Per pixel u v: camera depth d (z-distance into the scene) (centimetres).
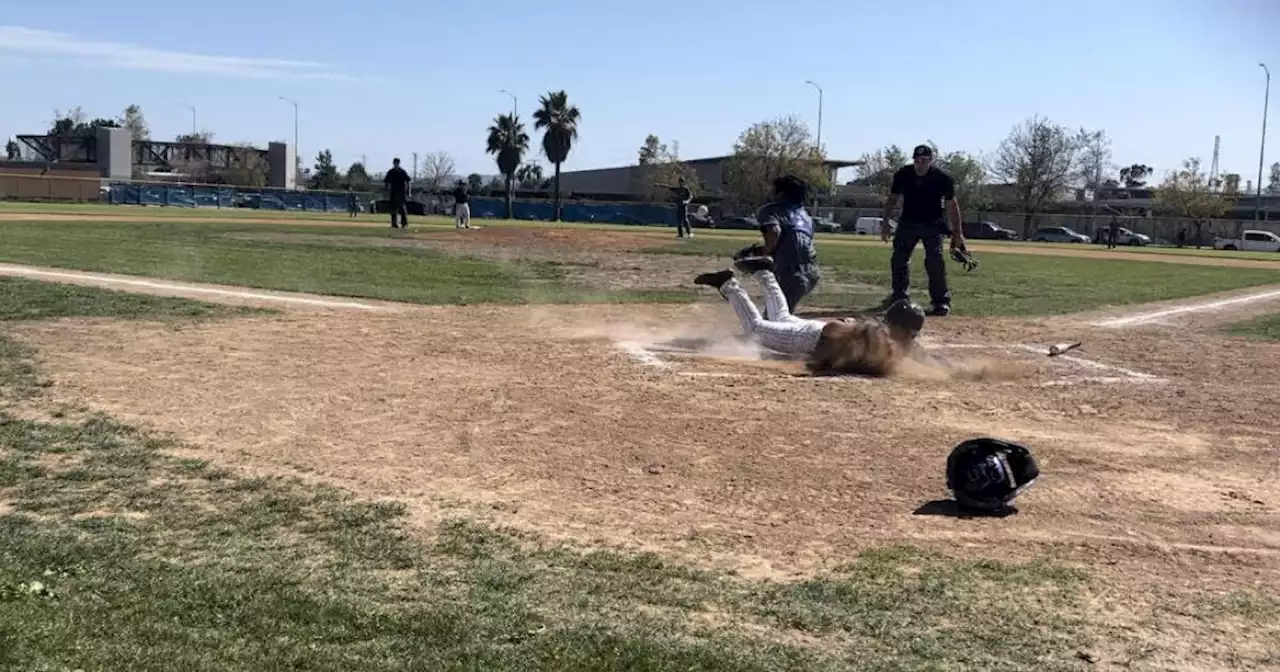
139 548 432
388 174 3244
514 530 468
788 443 625
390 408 697
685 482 545
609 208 7312
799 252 1056
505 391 758
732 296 952
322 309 1182
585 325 1122
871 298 1523
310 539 450
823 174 8856
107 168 9619
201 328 1010
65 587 387
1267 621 382
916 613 384
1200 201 8050
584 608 383
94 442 592
